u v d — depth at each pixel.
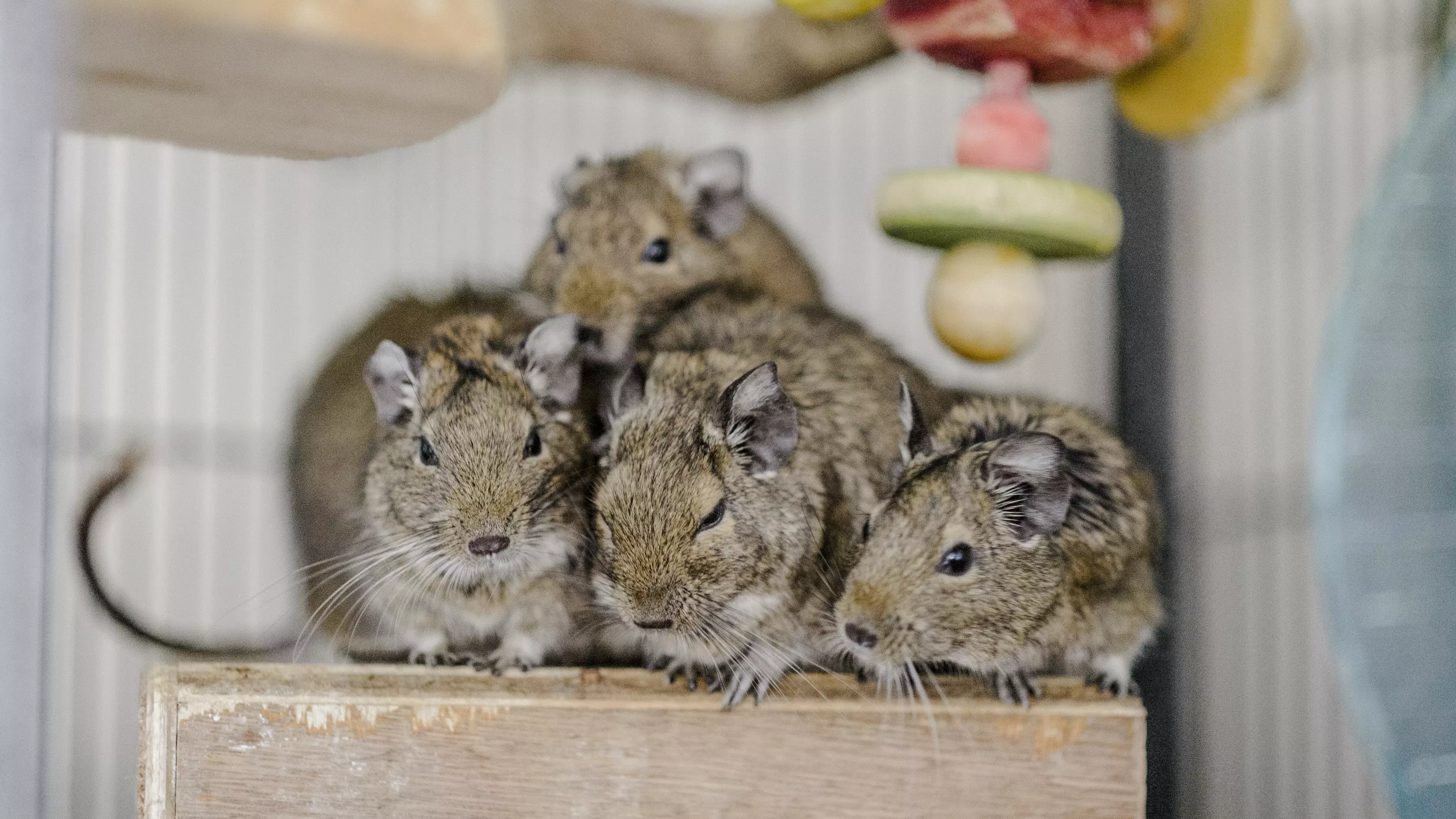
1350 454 0.73
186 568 1.19
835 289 1.15
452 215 1.24
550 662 0.87
